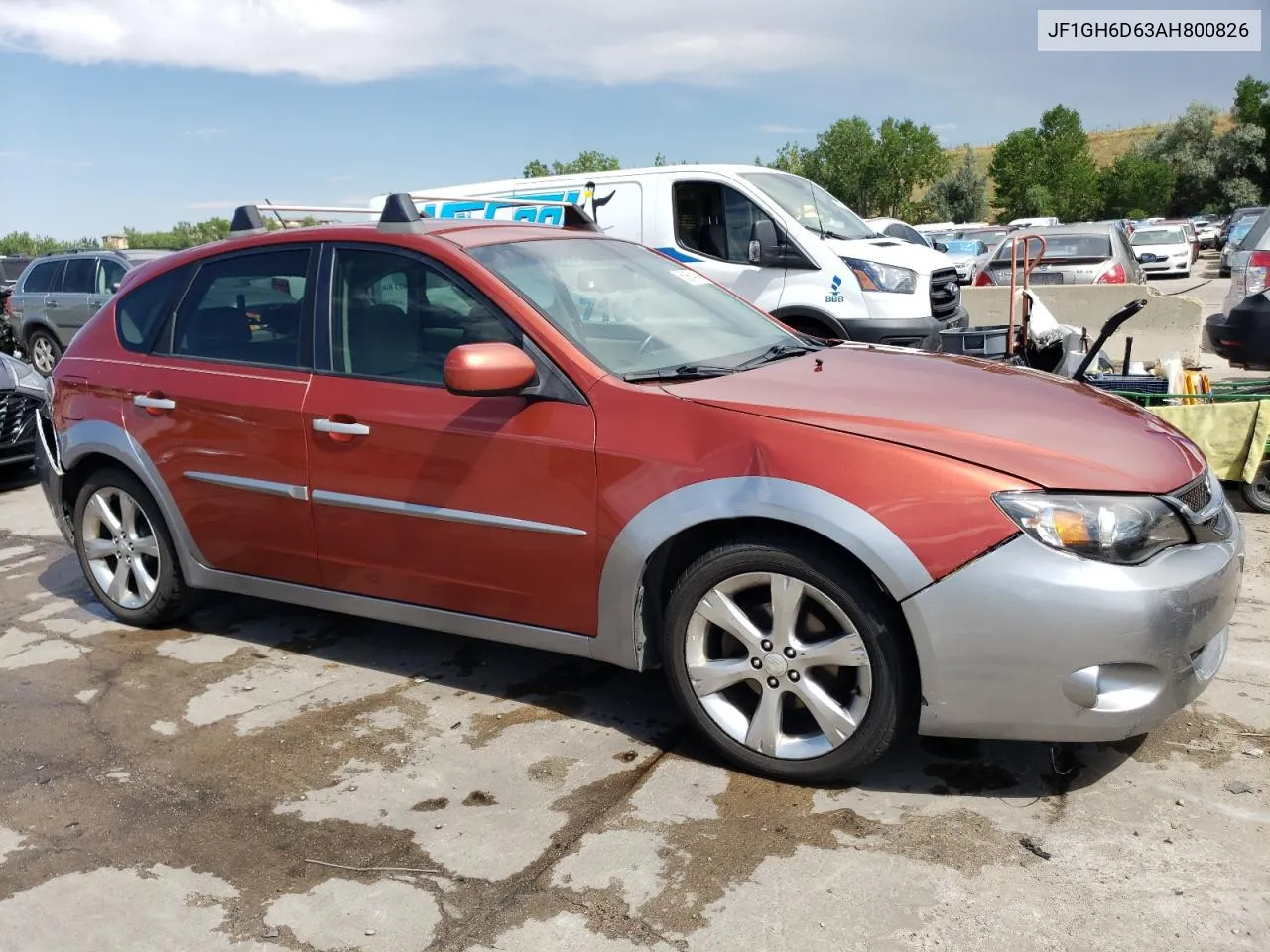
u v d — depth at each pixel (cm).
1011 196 8144
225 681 410
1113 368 742
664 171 933
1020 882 263
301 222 465
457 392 320
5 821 314
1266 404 556
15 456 781
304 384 387
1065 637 269
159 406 423
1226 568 288
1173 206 8112
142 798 324
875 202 7244
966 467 279
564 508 330
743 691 326
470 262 360
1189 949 237
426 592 371
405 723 367
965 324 938
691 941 246
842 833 287
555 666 411
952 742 335
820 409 306
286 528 398
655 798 310
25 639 466
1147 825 285
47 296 1566
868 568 286
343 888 274
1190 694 286
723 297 429
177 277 438
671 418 315
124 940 258
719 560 308
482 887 272
